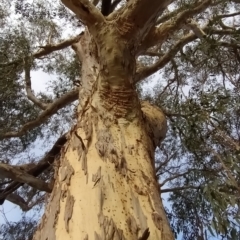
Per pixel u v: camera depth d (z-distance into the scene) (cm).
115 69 366
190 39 611
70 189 289
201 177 396
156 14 374
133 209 267
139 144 338
